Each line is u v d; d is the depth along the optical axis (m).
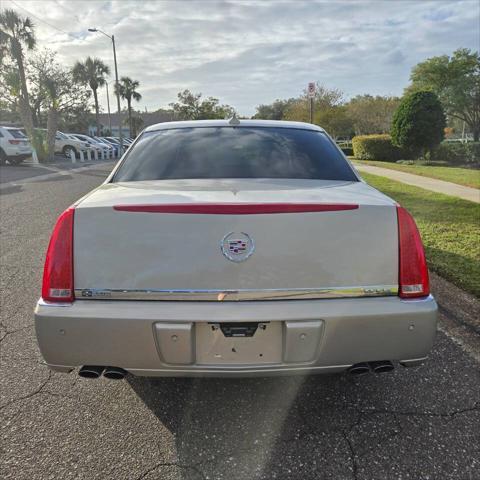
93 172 15.86
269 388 2.48
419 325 1.88
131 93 55.06
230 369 1.87
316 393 2.42
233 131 2.84
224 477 1.83
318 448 2.00
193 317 1.79
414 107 17.98
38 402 2.34
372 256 1.87
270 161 2.54
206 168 2.46
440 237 5.28
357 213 1.87
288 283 1.83
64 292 1.85
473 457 1.93
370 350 1.88
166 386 2.49
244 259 1.81
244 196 1.95
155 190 2.08
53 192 10.10
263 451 1.98
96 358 1.86
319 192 2.08
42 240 5.67
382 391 2.44
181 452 1.98
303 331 1.82
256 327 1.85
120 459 1.93
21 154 18.42
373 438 2.06
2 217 7.14
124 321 1.80
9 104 31.64
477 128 48.31
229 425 2.16
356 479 1.83
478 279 3.89
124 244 1.83
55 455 1.95
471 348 2.85
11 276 4.29
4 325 3.23
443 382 2.51
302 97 35.56
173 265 1.82
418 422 2.17
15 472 1.85
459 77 45.47
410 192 8.86
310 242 1.84
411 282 1.90
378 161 20.00
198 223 1.81
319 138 2.87
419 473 1.85
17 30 21.06
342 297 1.86
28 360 2.76
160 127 2.96
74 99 40.75
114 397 2.39
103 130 67.06
